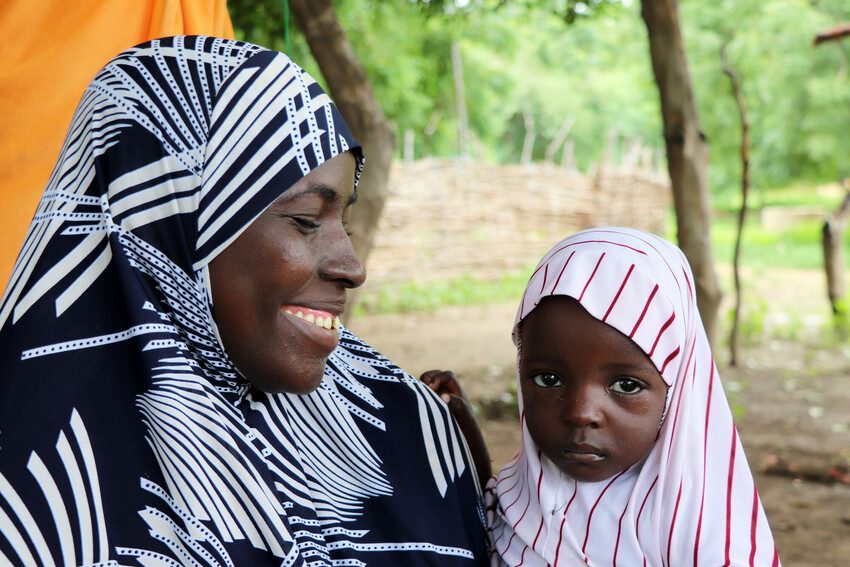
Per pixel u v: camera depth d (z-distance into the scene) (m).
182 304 1.49
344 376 1.83
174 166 1.48
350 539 1.62
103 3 2.38
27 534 1.34
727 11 22.02
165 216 1.49
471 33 17.42
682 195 6.30
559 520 1.70
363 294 13.29
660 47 6.03
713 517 1.61
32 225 1.52
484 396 7.80
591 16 7.25
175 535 1.40
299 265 1.47
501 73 24.45
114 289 1.47
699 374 1.70
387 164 5.11
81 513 1.37
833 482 5.73
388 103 15.45
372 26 14.35
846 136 20.77
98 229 1.48
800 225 23.08
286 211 1.48
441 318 12.16
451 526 1.77
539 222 16.11
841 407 7.45
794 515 5.17
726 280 15.30
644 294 1.60
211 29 2.62
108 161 1.50
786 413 7.28
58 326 1.44
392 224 14.02
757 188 24.83
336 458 1.71
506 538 1.81
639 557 1.63
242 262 1.47
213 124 1.48
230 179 1.47
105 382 1.44
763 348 9.85
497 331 11.27
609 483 1.70
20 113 2.30
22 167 2.30
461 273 14.76
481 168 15.27
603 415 1.61
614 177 17.22
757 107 22.25
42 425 1.39
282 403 1.66
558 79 31.98
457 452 1.88
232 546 1.42
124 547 1.38
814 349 9.73
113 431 1.42
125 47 2.42
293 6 4.87
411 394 1.88
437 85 17.83
